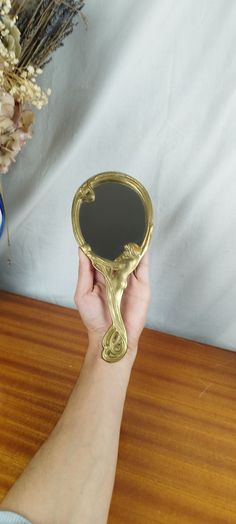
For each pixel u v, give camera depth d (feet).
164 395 2.35
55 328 2.76
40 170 2.70
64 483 1.63
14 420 2.11
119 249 2.09
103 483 1.68
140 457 2.00
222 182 2.36
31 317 2.85
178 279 2.67
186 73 2.22
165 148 2.39
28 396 2.25
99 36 2.30
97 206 2.06
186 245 2.56
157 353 2.64
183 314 2.76
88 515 1.58
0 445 1.98
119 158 2.51
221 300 2.65
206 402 2.33
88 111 2.46
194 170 2.39
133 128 2.42
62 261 2.93
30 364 2.45
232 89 2.17
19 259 3.01
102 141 2.50
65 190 2.70
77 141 2.54
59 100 2.50
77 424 1.85
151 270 2.69
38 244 2.92
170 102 2.30
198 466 1.99
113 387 2.01
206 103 2.24
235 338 2.72
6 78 2.09
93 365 2.08
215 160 2.33
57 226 2.82
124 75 2.32
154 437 2.10
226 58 2.14
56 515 1.54
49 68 2.44
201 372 2.53
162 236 2.58
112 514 1.75
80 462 1.71
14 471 1.88
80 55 2.37
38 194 2.75
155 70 2.27
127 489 1.85
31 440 2.02
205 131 2.29
